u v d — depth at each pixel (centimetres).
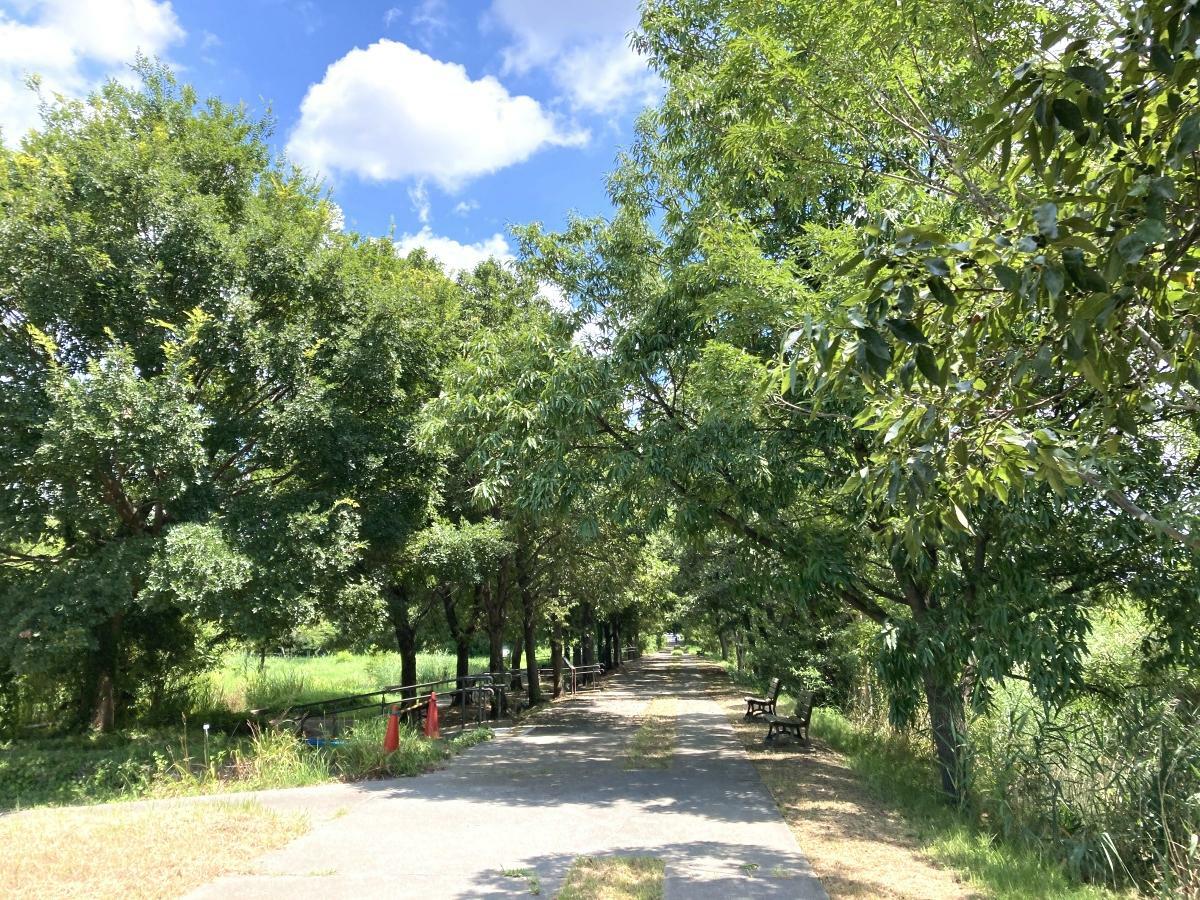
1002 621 739
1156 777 628
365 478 1282
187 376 1097
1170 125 269
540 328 1068
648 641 9006
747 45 644
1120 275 239
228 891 538
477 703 1797
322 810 798
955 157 552
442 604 2161
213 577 1002
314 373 1284
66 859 602
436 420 1057
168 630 1582
